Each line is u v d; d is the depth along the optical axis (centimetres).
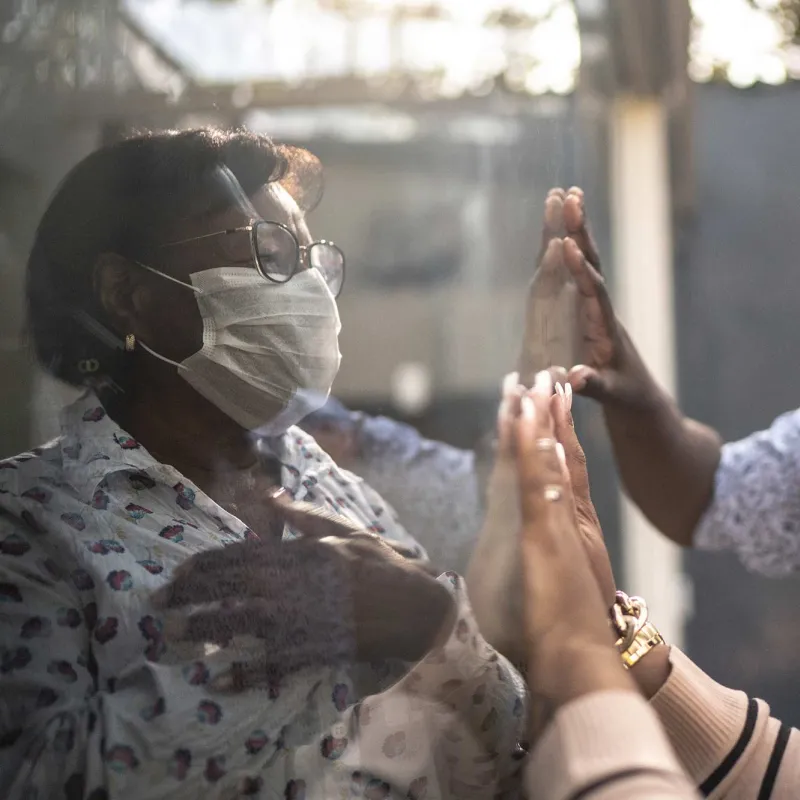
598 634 74
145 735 69
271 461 88
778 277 484
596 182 262
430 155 95
